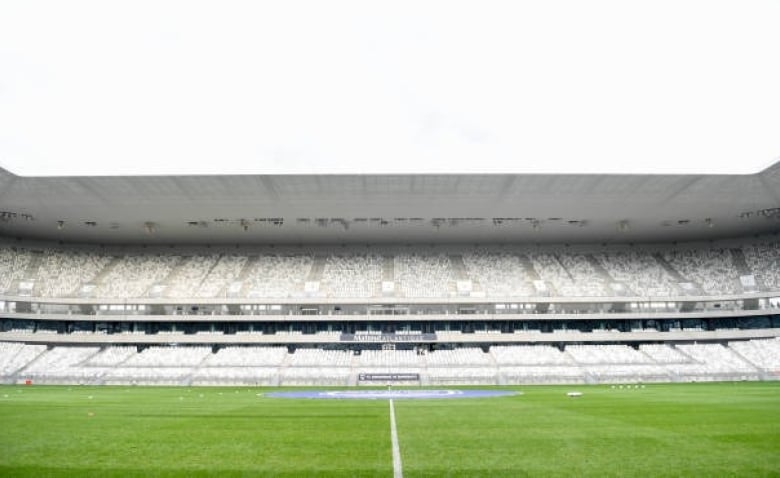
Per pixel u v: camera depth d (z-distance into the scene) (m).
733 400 31.56
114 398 36.25
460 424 21.75
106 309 65.44
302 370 56.22
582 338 64.44
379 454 15.15
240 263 74.25
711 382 51.91
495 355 60.06
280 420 23.50
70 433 19.48
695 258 74.75
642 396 35.38
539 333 64.44
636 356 59.50
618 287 69.69
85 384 53.88
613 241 76.62
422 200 58.66
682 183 54.38
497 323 66.75
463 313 66.44
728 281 69.19
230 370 56.31
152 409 28.48
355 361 58.88
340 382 53.66
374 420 23.38
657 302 67.12
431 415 25.25
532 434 18.70
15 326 63.72
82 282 69.31
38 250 72.31
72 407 29.55
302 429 20.50
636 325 67.44
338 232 69.88
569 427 20.47
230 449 16.06
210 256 75.81
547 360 58.66
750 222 66.44
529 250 77.62
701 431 19.02
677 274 72.56
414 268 73.44
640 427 20.22
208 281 70.19
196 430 20.27
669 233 72.00
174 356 59.88
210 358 59.53
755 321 65.75
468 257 76.12
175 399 35.41
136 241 74.56
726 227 68.94
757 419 22.36
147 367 57.38
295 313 66.12
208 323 66.31
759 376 54.34
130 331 66.31
